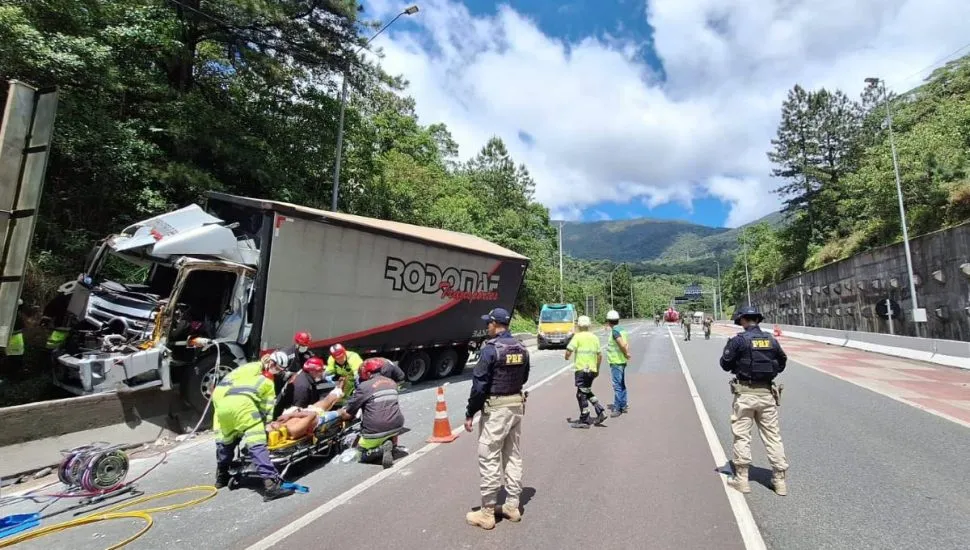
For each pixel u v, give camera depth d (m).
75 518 4.80
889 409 9.24
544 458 6.35
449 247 13.45
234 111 18.42
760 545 3.89
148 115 14.39
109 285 9.16
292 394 7.23
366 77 20.34
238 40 17.30
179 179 13.55
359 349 11.19
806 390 11.41
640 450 6.63
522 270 16.81
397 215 25.86
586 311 69.69
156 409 7.88
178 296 8.12
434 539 4.10
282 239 9.26
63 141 10.66
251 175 16.42
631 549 3.86
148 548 4.13
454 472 5.90
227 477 5.70
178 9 15.13
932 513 4.50
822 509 4.60
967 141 25.44
